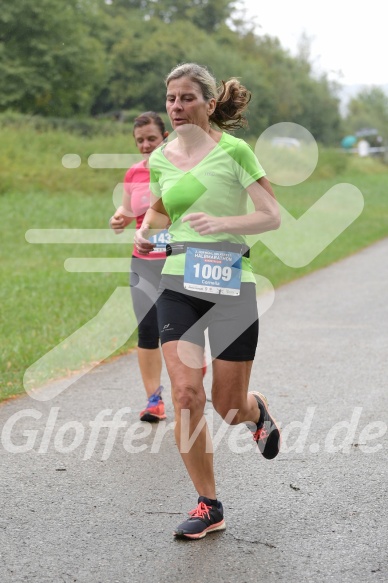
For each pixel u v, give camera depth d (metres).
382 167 81.31
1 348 12.59
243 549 6.05
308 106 99.25
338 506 6.85
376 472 7.65
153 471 7.74
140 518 6.62
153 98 92.56
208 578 5.59
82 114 78.38
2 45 71.50
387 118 138.75
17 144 41.47
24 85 72.50
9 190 36.59
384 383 10.93
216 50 91.50
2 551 5.99
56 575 5.62
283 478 7.52
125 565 5.79
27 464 7.91
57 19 72.81
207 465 6.39
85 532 6.35
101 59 79.31
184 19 109.25
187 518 6.62
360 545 6.10
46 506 6.86
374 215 41.66
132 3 109.12
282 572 5.68
